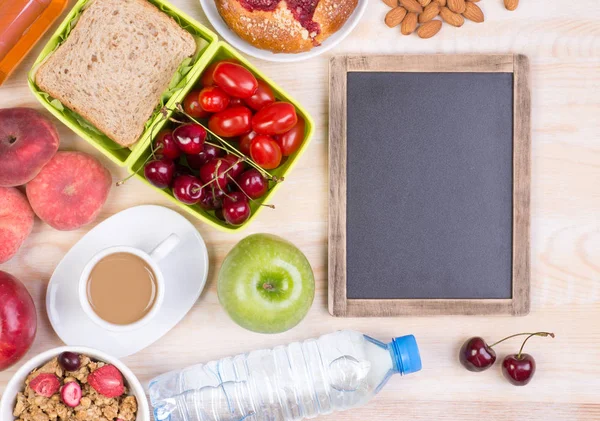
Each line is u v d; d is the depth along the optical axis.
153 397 0.82
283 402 0.83
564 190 0.84
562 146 0.84
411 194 0.82
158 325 0.81
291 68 0.83
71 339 0.81
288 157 0.81
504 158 0.82
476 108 0.82
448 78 0.81
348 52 0.83
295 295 0.77
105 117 0.78
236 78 0.75
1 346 0.76
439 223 0.82
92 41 0.77
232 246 0.83
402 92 0.81
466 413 0.84
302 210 0.83
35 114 0.78
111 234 0.81
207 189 0.77
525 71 0.82
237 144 0.81
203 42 0.78
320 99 0.83
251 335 0.84
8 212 0.79
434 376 0.84
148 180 0.76
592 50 0.83
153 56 0.77
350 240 0.82
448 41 0.83
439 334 0.84
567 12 0.83
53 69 0.76
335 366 0.82
